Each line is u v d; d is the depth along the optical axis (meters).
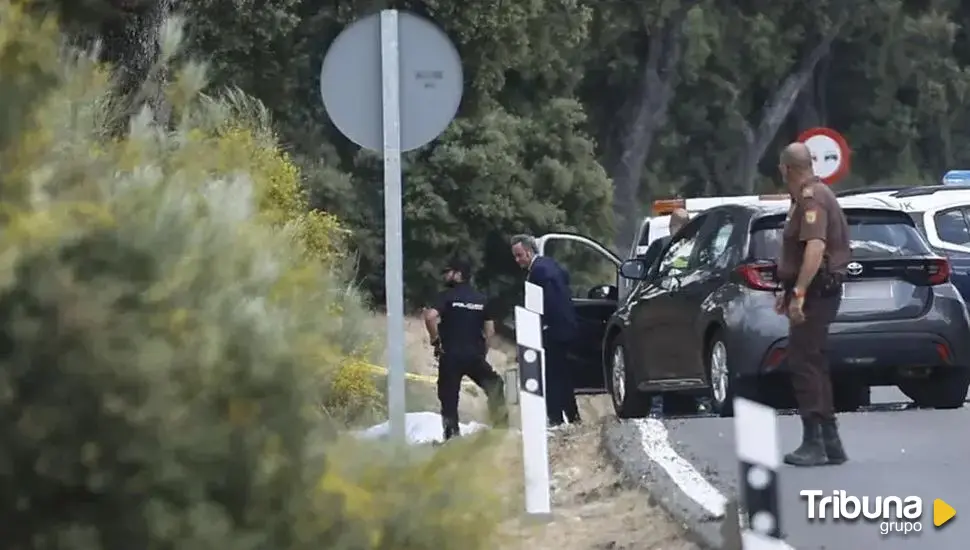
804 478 30.97
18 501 12.13
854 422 38.59
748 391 38.69
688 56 156.00
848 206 39.59
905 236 39.53
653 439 35.31
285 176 39.31
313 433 13.45
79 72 13.93
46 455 12.03
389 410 26.75
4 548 12.22
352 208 96.69
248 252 13.37
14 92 13.08
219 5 83.38
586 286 114.19
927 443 35.06
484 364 44.69
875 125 174.00
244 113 41.66
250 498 12.91
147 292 12.43
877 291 38.66
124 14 37.72
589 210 115.81
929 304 38.75
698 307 40.88
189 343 12.55
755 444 16.69
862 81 172.75
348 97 27.70
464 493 14.52
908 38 169.62
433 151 105.69
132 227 12.64
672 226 52.50
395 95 27.44
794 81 165.75
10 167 12.73
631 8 149.88
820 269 30.89
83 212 12.45
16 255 11.95
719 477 30.64
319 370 13.68
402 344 27.09
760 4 161.00
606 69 157.62
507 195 107.50
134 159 13.80
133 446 12.17
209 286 12.99
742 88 162.62
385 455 14.45
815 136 57.38
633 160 159.75
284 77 91.25
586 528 27.70
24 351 11.95
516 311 27.83
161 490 12.37
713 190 165.38
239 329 12.88
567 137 115.12
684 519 26.89
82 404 12.08
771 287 38.44
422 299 106.19
